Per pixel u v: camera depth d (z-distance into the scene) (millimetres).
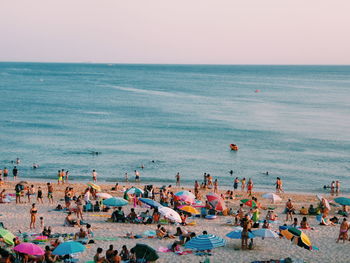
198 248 21312
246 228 24141
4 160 58781
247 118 105250
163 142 74562
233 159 63375
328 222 30750
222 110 120438
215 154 66438
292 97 160375
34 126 87500
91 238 25719
